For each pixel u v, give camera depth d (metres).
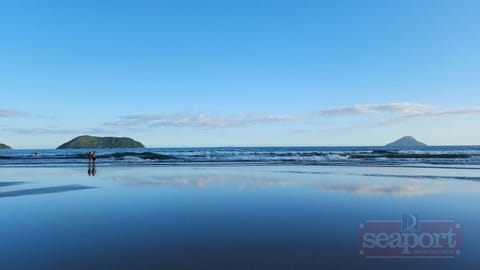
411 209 10.16
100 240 6.97
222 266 5.55
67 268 5.43
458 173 21.55
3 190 14.16
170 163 34.16
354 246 6.62
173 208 10.32
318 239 7.10
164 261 5.76
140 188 14.75
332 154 50.44
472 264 5.71
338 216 9.26
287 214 9.47
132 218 9.00
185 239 7.06
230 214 9.50
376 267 5.55
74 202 11.35
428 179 18.09
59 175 20.92
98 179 18.44
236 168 26.98
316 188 14.63
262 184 16.05
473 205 10.73
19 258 5.88
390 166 28.39
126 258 5.89
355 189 14.30
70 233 7.50
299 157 44.59
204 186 15.37
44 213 9.62
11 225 8.23
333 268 5.50
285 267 5.53
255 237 7.23
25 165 31.20
